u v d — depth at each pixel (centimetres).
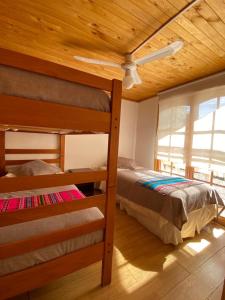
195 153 304
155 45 205
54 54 236
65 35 193
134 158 476
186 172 327
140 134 460
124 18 163
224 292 98
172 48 158
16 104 94
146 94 411
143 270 167
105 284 146
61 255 120
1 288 100
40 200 183
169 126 356
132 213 278
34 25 177
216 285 153
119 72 295
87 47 216
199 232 238
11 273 103
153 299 137
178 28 175
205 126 288
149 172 337
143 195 251
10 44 213
